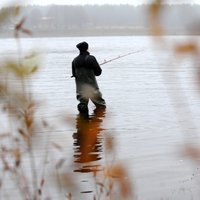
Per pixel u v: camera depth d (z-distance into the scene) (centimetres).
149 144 1797
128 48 13562
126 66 6781
